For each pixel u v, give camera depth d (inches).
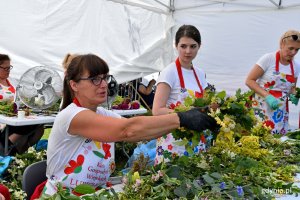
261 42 306.2
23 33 269.9
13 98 205.8
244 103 87.4
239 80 319.6
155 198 68.7
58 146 80.6
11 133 191.3
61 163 81.7
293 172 94.7
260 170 87.3
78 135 78.5
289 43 147.8
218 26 323.3
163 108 108.7
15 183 139.1
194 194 70.6
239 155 92.5
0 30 264.2
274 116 153.7
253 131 112.1
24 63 269.0
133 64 318.3
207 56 331.3
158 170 79.9
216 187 72.4
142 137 71.6
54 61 279.4
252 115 90.6
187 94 111.8
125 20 315.0
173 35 344.5
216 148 90.4
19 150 194.1
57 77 181.9
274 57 154.0
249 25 309.9
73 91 83.0
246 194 74.4
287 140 123.4
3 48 266.1
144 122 71.2
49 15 277.6
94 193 69.3
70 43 287.4
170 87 112.1
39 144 205.9
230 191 72.3
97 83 79.0
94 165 82.3
